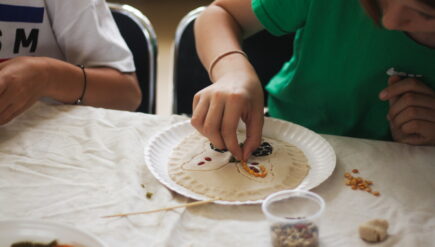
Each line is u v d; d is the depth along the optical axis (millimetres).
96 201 720
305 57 988
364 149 843
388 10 678
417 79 887
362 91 969
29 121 885
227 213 710
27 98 893
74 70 992
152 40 1193
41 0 1058
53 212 700
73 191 737
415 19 667
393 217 703
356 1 916
